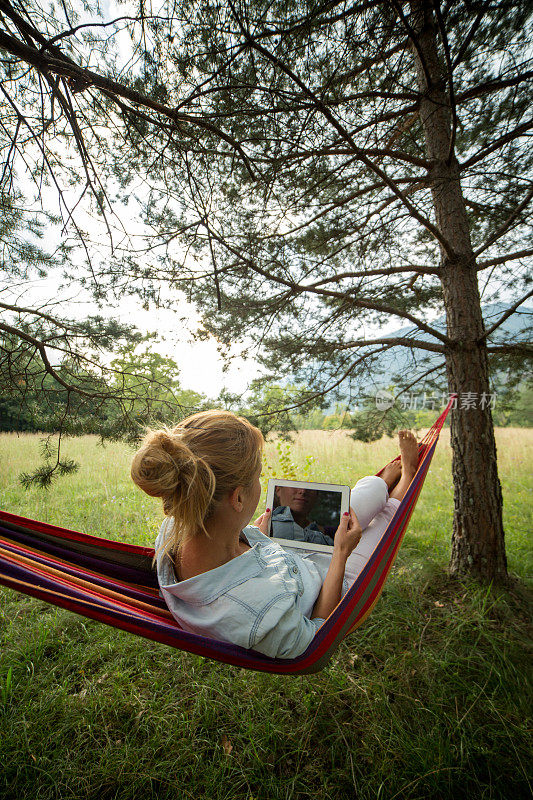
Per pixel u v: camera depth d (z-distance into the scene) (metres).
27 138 2.64
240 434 1.09
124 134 2.60
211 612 1.11
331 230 3.61
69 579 1.34
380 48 2.10
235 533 1.15
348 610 1.22
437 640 2.77
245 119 2.58
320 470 7.79
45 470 2.99
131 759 1.93
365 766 1.92
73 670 2.54
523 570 3.78
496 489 3.33
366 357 3.62
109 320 3.24
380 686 2.33
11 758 1.91
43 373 3.07
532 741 1.98
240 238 3.28
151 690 2.37
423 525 5.16
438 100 3.11
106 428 2.98
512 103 2.81
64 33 1.71
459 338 3.34
